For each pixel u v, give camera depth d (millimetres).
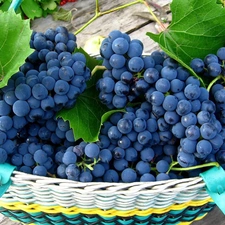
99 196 457
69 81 495
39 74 496
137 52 491
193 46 546
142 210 482
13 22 484
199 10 523
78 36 977
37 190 465
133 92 504
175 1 521
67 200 471
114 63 491
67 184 451
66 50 533
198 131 468
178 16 532
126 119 487
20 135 515
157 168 488
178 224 531
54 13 1067
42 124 519
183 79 494
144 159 491
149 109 504
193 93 474
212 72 511
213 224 602
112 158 499
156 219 503
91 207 479
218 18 527
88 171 480
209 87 511
